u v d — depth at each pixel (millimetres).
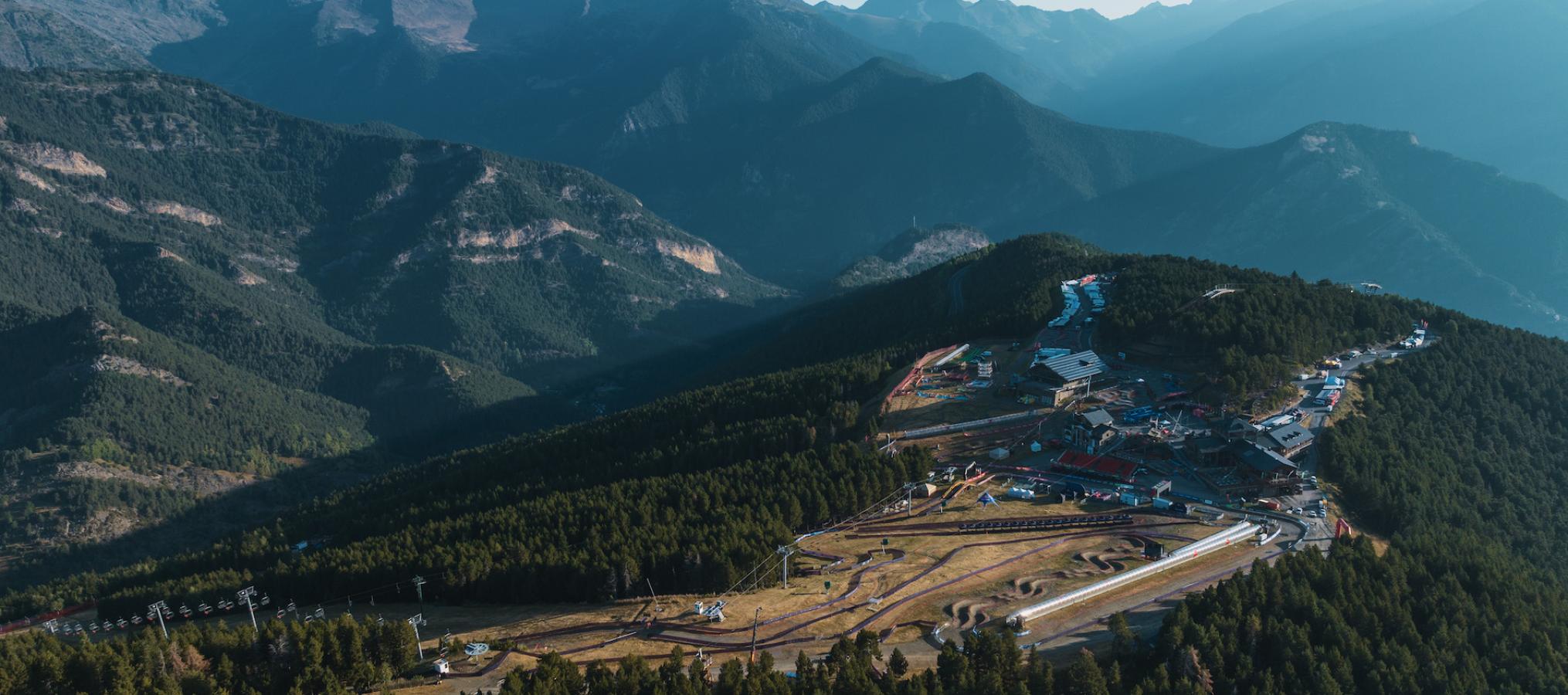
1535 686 127500
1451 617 140625
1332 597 141875
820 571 178375
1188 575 166125
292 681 142750
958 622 152000
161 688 135500
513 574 184750
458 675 146250
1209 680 123812
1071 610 154125
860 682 124312
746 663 142125
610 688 128625
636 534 193875
